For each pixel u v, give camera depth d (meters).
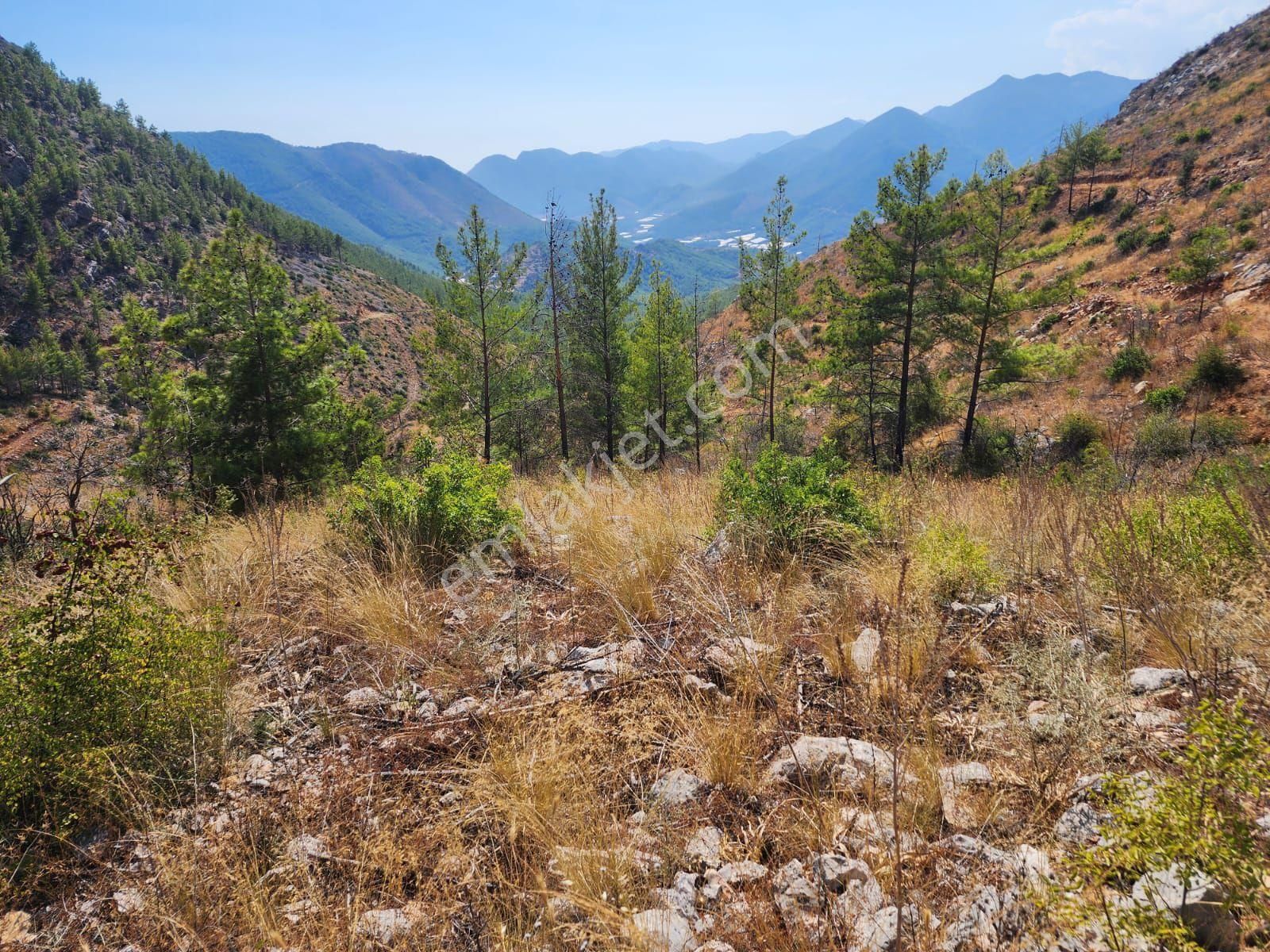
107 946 2.02
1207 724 1.61
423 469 6.89
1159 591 3.22
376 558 5.04
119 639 2.86
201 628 3.29
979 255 21.61
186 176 179.62
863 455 24.73
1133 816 1.59
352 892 2.13
